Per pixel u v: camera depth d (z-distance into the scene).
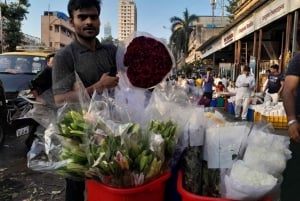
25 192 4.54
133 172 1.71
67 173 1.87
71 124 1.89
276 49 20.64
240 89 11.41
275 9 11.77
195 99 2.28
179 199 1.94
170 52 2.32
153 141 1.80
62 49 2.64
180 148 1.94
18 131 6.18
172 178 1.95
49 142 1.96
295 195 2.92
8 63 8.86
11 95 7.32
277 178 1.78
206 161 1.89
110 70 2.69
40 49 13.42
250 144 1.88
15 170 5.38
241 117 11.27
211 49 32.53
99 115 1.91
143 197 1.73
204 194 1.80
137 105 2.08
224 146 1.85
